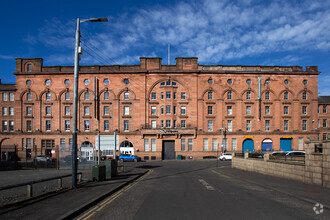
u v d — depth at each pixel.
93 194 10.90
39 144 45.38
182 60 46.56
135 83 46.09
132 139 45.22
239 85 46.50
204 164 35.66
